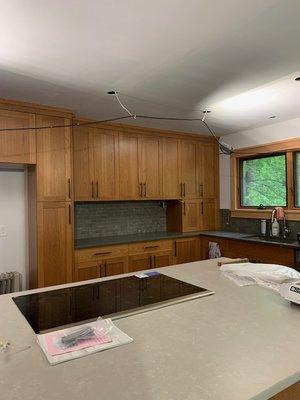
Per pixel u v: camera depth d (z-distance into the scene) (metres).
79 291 1.55
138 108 3.05
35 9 1.43
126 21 1.54
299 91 2.58
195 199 4.40
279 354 0.89
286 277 1.57
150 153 3.99
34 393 0.73
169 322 1.13
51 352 0.91
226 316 1.18
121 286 1.62
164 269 1.97
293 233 3.63
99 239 3.76
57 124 3.03
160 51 1.85
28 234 3.32
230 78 2.29
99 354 0.91
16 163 2.84
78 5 1.40
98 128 3.58
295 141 3.59
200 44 1.78
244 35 1.68
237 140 4.30
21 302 1.40
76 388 0.75
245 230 4.22
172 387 0.74
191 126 3.87
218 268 1.94
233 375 0.79
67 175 3.08
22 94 2.59
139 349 0.93
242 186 4.39
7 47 1.78
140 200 4.09
